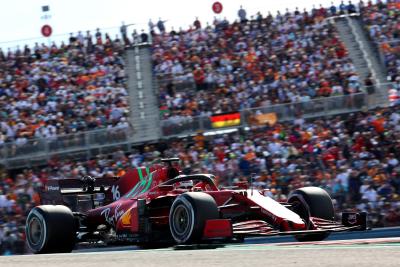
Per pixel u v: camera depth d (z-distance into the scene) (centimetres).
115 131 6081
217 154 5097
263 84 6450
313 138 5162
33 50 7450
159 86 6831
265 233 1984
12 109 6494
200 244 2023
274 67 6638
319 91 6212
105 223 2512
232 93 6450
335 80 6322
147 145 6084
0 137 6134
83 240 2530
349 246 1630
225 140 5578
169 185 2330
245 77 6600
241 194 2220
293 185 4481
